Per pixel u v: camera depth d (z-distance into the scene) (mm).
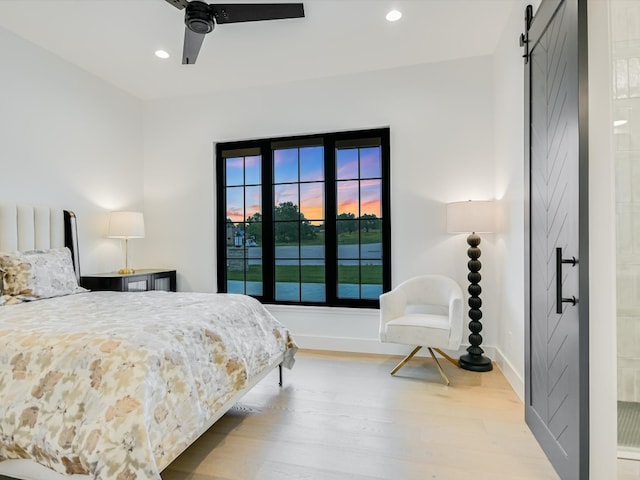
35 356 1435
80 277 3303
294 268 3828
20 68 2893
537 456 1812
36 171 3012
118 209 3846
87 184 3488
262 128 3834
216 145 4043
